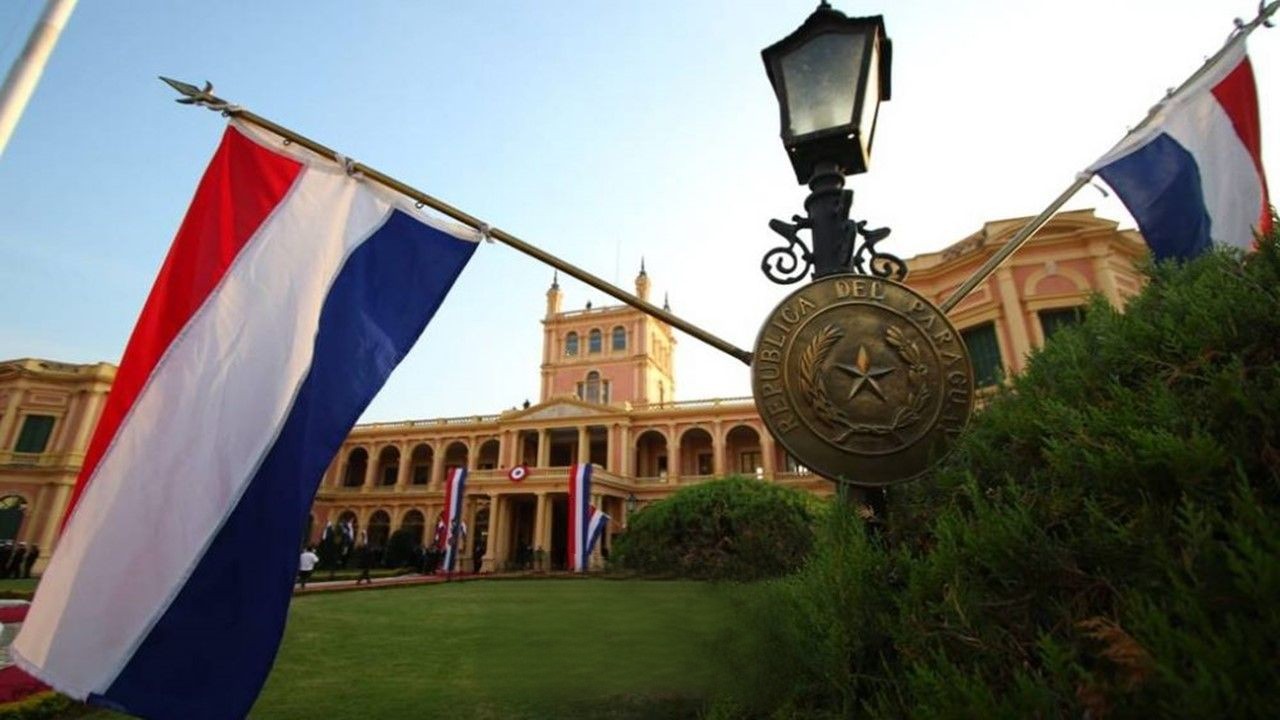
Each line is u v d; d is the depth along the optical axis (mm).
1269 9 4082
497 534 38656
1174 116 3996
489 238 3205
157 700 2395
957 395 2268
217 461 2758
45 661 2367
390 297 3182
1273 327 1556
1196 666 947
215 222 3143
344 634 8289
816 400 2346
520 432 44188
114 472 2684
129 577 2541
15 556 25484
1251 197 3861
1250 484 1311
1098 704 1061
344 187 3312
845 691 1670
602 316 49594
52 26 5605
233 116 3201
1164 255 3615
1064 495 1558
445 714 4367
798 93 2904
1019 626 1385
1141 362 1815
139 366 2879
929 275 14906
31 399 35562
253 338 2965
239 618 2568
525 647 6152
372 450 48406
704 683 3275
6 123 5219
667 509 12672
